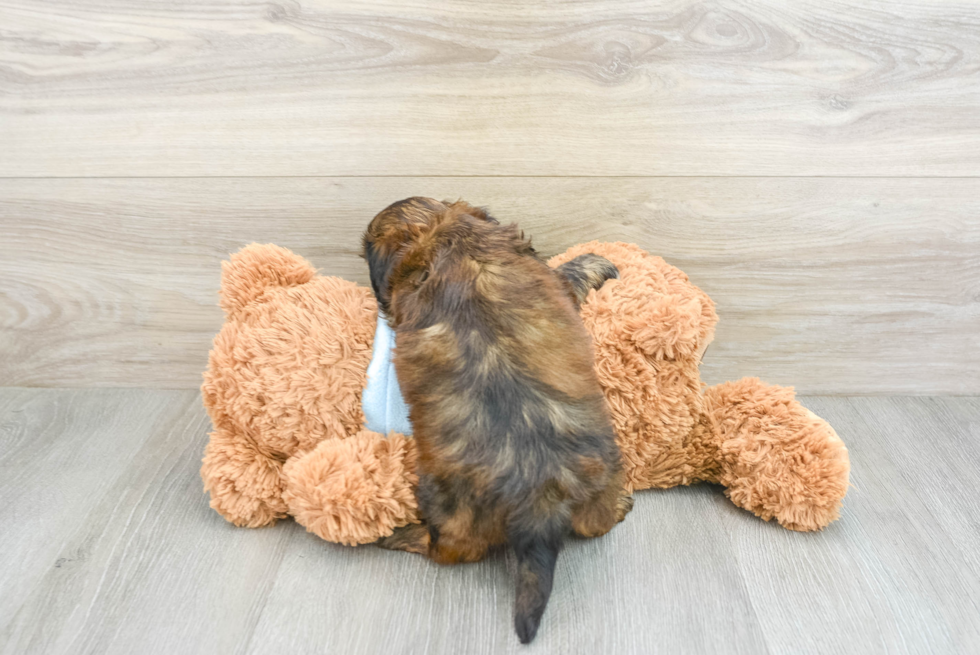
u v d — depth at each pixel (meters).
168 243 1.69
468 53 1.50
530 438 1.16
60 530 1.37
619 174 1.61
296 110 1.55
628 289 1.42
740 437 1.44
